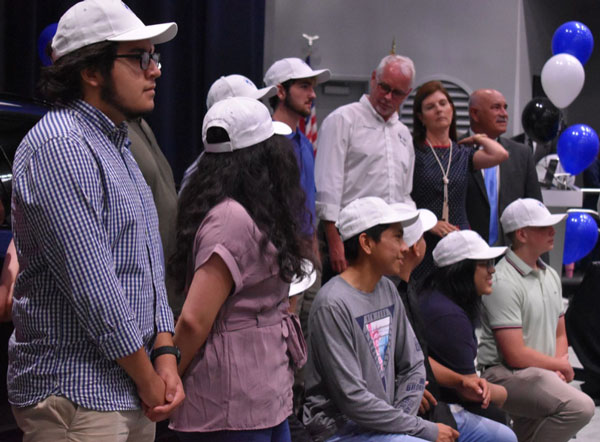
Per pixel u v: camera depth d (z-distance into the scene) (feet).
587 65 29.86
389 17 21.58
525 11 23.89
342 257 10.68
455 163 11.57
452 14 22.06
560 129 19.10
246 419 5.63
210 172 5.81
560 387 9.39
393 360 7.76
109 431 4.75
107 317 4.56
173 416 5.74
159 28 5.03
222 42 17.52
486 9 22.34
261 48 18.22
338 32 21.29
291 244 5.79
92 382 4.70
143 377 4.78
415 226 8.38
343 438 7.38
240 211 5.62
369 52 21.47
